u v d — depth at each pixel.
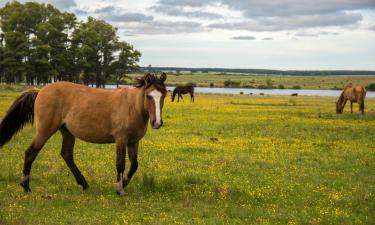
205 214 8.64
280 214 8.68
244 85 180.62
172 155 15.27
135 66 107.25
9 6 102.19
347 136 21.05
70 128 10.34
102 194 10.09
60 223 7.85
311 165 14.06
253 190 10.58
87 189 10.43
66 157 10.65
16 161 13.48
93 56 101.12
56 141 18.12
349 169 13.48
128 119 9.88
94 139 10.30
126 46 106.06
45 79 101.62
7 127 10.74
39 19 101.06
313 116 32.25
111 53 106.31
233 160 14.45
